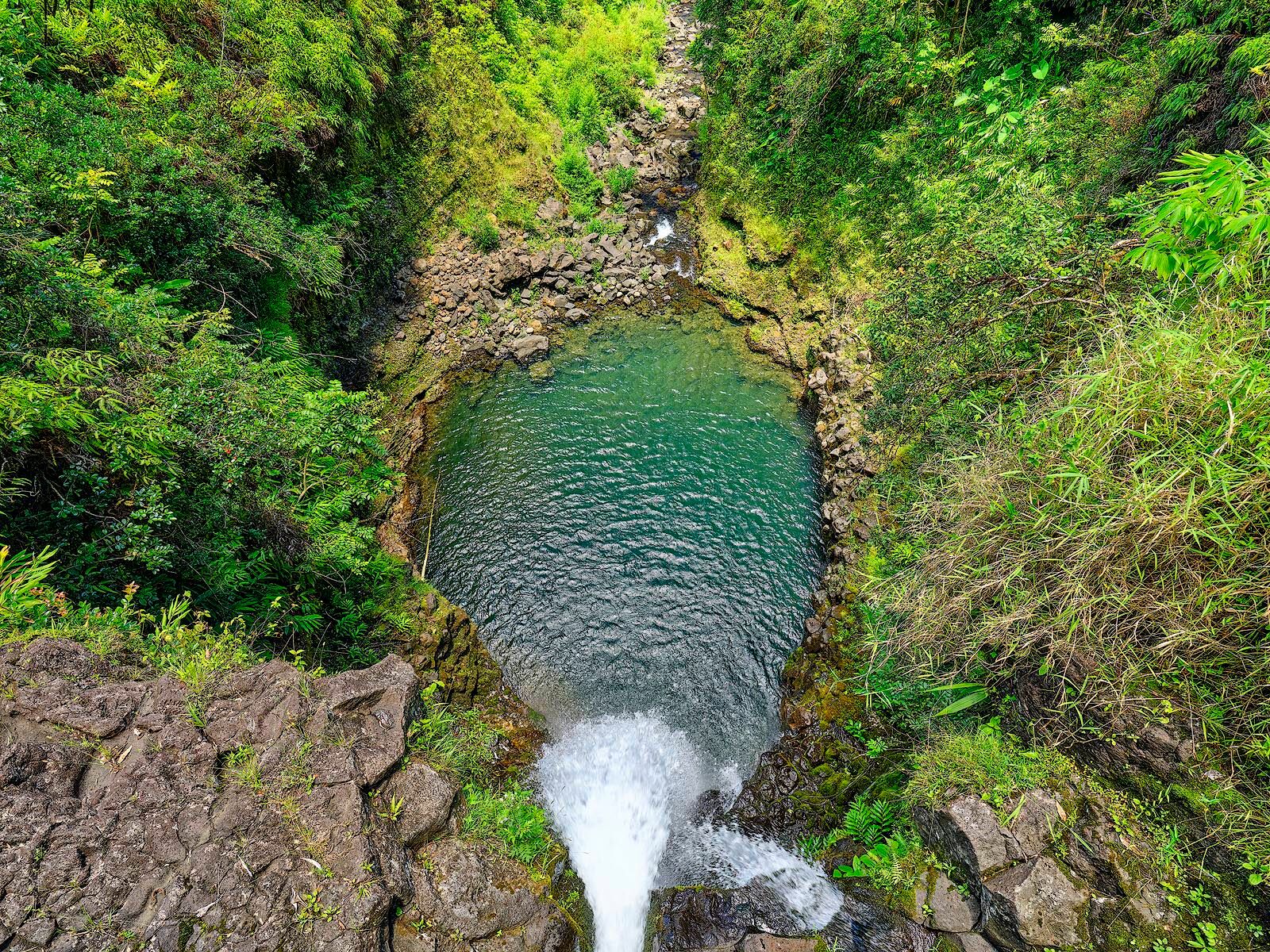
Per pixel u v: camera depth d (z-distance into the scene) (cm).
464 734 834
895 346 1002
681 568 1205
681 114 2489
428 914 533
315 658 836
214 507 734
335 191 1476
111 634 548
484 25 2073
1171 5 1041
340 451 1020
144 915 427
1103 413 493
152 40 1113
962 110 1426
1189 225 399
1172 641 465
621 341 1756
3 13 900
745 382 1619
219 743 516
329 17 1516
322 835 494
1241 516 429
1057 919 493
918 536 820
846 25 1564
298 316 1256
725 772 924
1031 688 597
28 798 434
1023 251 772
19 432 546
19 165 762
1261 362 426
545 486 1362
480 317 1744
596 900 746
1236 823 465
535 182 1995
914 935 564
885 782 749
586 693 1035
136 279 902
